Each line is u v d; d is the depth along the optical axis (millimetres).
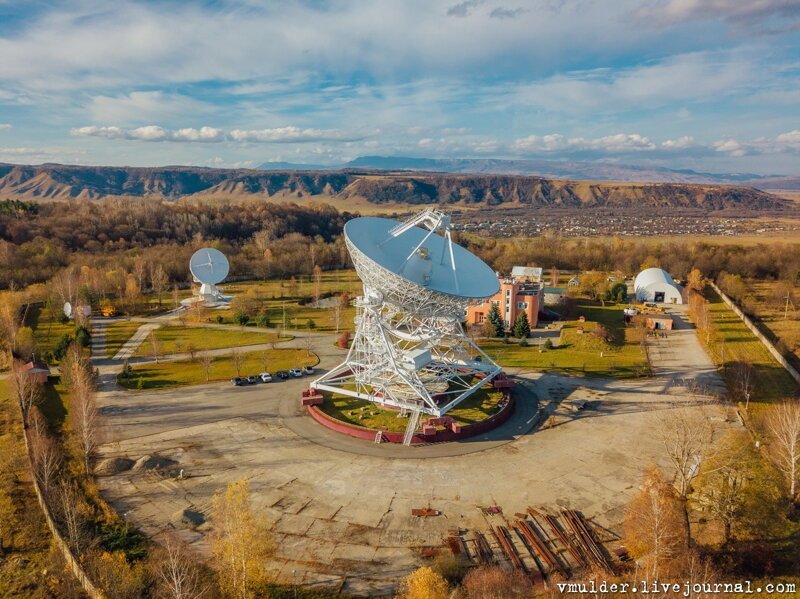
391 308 64375
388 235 67000
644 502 39219
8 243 151625
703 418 62969
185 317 117188
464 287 65312
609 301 137625
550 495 47969
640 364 85812
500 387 71562
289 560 39219
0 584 36406
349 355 69938
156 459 53000
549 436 59844
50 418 63781
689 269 168125
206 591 34469
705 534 41562
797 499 44719
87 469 50844
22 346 84688
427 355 65750
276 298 139500
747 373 77062
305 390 69750
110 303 122375
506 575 37000
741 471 45469
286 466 53031
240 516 33781
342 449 56688
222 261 135375
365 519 44344
